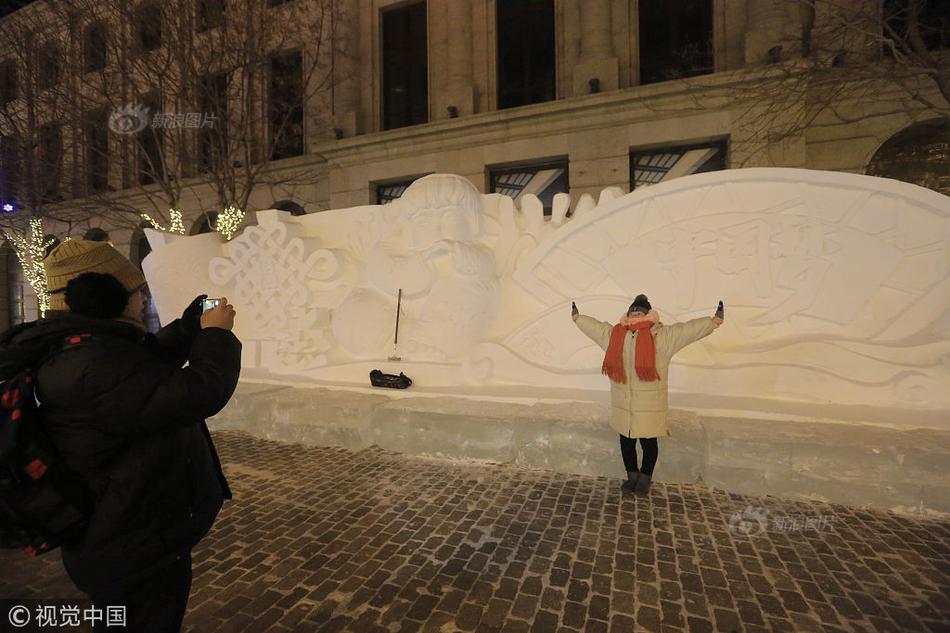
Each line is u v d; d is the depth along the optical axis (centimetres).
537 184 1227
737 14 1087
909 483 340
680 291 518
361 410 499
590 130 1127
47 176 1155
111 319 152
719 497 369
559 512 348
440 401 509
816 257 482
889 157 1013
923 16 911
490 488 393
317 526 332
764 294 494
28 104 1112
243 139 1080
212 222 1650
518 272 582
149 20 1030
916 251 455
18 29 1111
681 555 289
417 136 1276
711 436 388
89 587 140
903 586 257
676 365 487
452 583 263
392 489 394
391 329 609
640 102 1065
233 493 390
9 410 126
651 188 529
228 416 570
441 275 589
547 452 431
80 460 132
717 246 508
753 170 499
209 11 1049
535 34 1297
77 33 1084
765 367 464
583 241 555
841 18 668
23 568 294
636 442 411
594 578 266
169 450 145
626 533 316
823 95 869
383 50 1477
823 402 444
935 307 446
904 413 410
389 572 275
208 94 1036
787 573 270
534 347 550
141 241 1788
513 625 229
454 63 1320
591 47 1170
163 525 143
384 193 1395
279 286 679
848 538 307
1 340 137
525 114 1160
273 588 261
